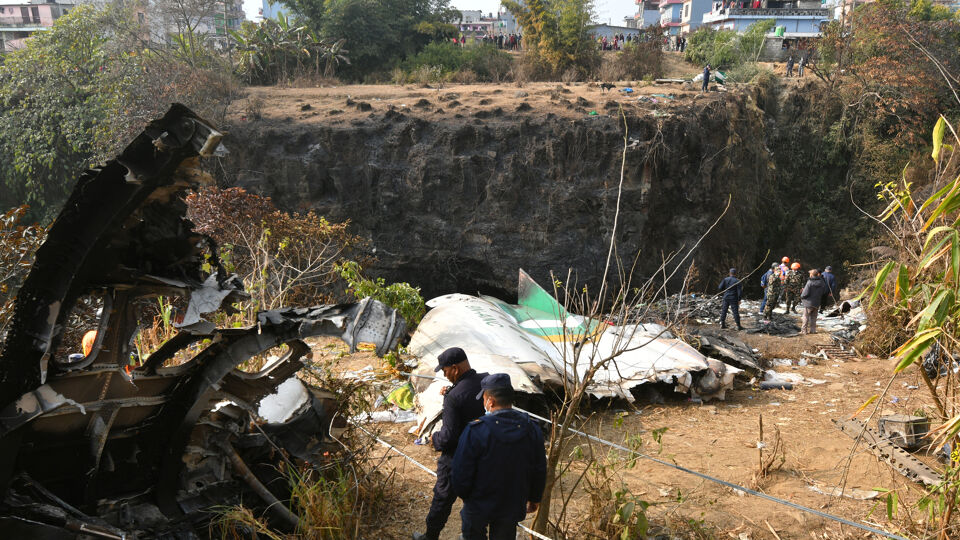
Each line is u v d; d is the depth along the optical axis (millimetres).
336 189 26922
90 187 2676
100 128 27703
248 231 11641
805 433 6363
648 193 25594
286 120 27562
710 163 26625
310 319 3348
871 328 9688
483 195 26438
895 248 13633
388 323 3250
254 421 3920
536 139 26047
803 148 35188
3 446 2854
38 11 60625
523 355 6684
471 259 26672
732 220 28047
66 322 2904
